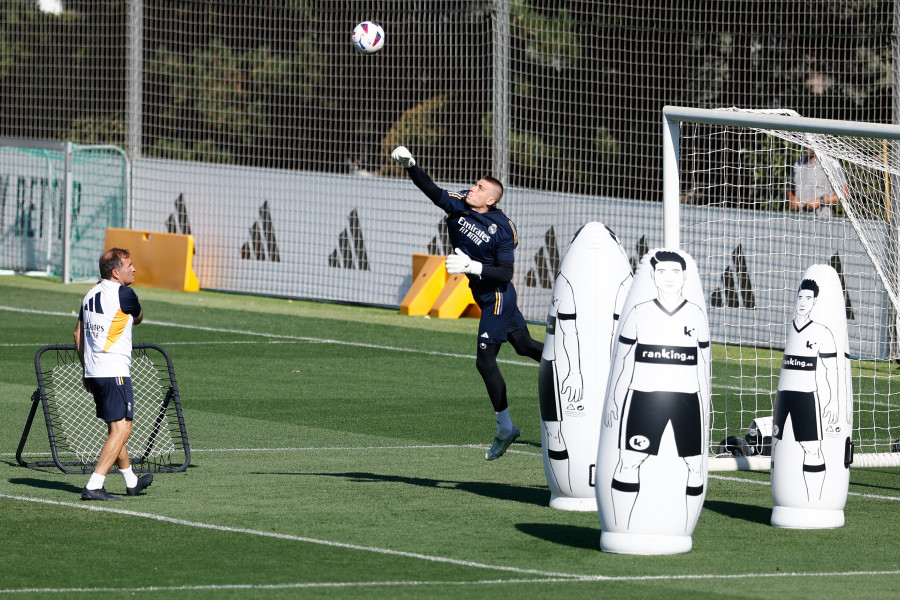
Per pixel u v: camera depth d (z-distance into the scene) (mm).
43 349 33156
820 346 27391
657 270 24562
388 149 81250
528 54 73875
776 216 54938
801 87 71250
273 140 88625
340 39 85500
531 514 28547
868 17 68375
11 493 30047
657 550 24578
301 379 48719
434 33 77875
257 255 77375
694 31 68688
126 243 80000
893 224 46375
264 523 27266
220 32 89938
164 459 34656
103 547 25016
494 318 31766
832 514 27500
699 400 24547
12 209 84000
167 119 90812
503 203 69188
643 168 72500
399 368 51781
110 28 92625
